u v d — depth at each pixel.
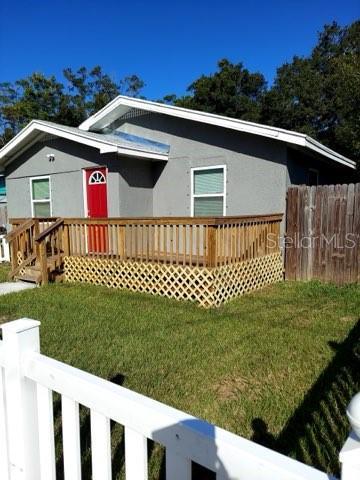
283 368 3.33
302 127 18.52
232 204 7.72
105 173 8.48
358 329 4.40
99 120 9.49
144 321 4.71
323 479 0.78
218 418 2.56
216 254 5.47
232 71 21.47
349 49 18.62
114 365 3.37
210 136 7.92
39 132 9.35
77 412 1.29
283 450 2.21
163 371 3.27
